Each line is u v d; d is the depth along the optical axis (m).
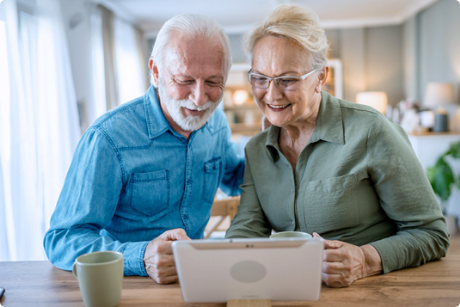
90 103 4.50
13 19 3.02
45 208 3.50
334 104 1.23
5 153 2.94
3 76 2.97
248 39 1.16
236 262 0.76
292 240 0.75
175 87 1.15
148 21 6.64
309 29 1.08
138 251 1.00
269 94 1.11
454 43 4.99
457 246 3.58
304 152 1.22
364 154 1.14
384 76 7.31
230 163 1.56
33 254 3.20
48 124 3.58
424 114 4.94
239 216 1.32
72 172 1.21
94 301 0.80
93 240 1.08
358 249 0.96
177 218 1.36
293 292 0.77
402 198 1.10
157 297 0.88
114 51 5.30
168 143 1.30
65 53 3.80
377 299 0.83
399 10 6.53
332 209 1.16
